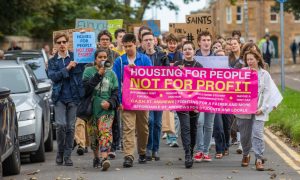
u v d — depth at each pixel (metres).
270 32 86.12
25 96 14.30
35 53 21.70
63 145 13.61
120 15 43.25
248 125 13.00
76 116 13.09
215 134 14.11
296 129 16.34
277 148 15.59
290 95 26.55
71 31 15.41
